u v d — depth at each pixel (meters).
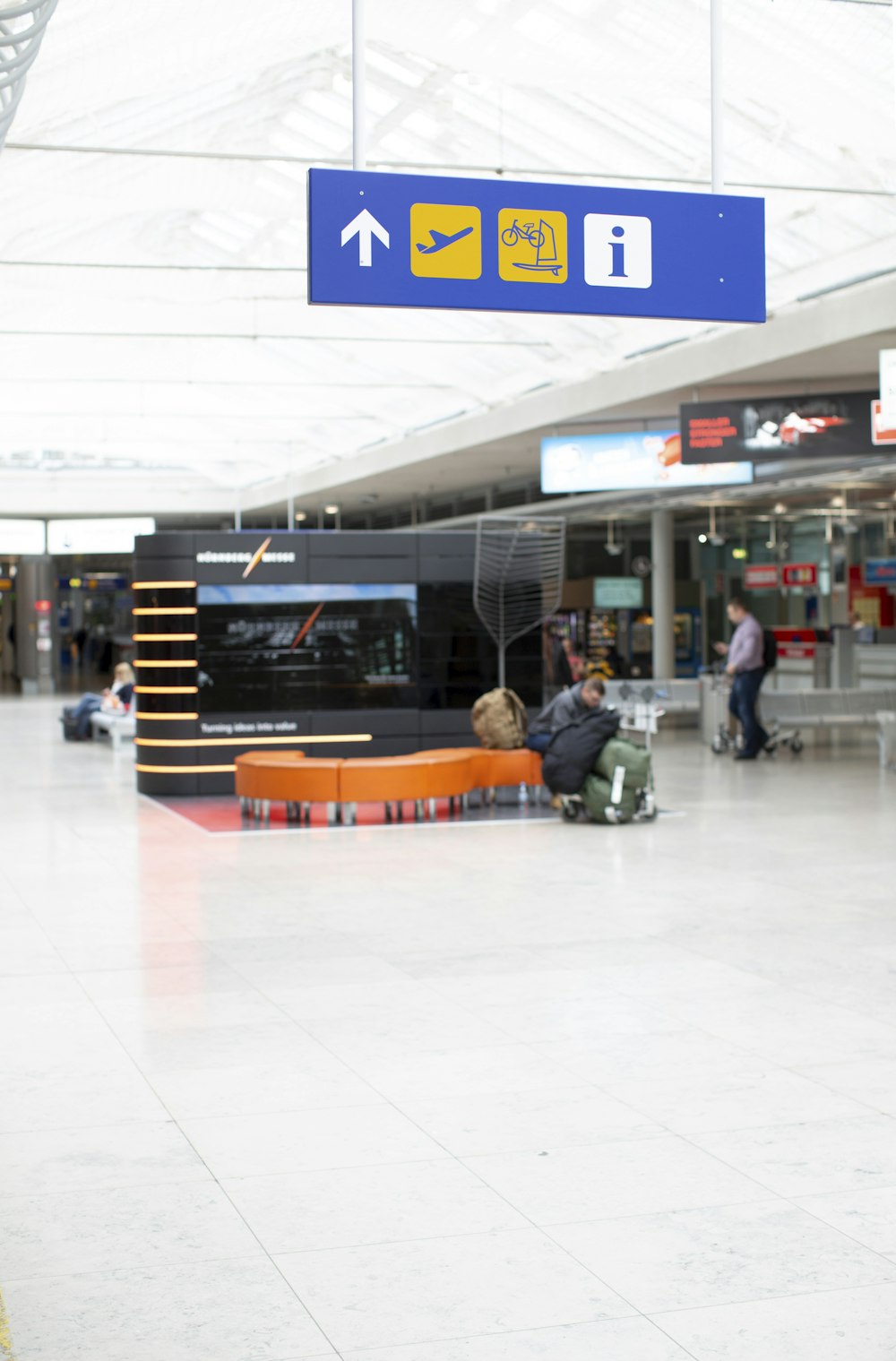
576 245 7.36
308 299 6.98
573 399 21.16
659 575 31.06
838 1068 6.18
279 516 43.91
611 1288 4.09
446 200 7.15
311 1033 6.79
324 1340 3.80
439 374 22.53
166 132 14.56
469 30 12.12
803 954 8.37
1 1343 3.74
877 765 19.25
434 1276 4.18
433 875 11.19
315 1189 4.86
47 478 39.31
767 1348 3.74
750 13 11.66
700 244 7.57
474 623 17.66
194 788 17.06
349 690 17.42
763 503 26.94
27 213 15.49
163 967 8.18
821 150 13.42
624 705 20.50
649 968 8.04
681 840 12.84
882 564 29.70
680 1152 5.17
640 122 13.75
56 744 24.88
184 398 27.17
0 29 4.46
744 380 18.12
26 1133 5.44
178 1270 4.24
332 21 12.05
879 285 14.82
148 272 18.95
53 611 42.28
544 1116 5.59
